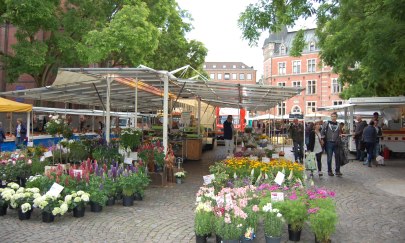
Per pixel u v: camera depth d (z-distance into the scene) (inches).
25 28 666.2
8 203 261.3
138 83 480.7
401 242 215.3
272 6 418.9
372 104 697.0
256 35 426.9
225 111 1058.7
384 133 707.4
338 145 475.8
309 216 208.2
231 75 4571.9
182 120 823.1
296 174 323.9
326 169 546.3
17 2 601.6
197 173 484.7
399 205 309.6
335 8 490.0
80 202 257.4
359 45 458.0
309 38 2596.0
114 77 432.1
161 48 1082.7
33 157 373.7
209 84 423.8
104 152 386.3
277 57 2733.8
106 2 808.9
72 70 372.2
